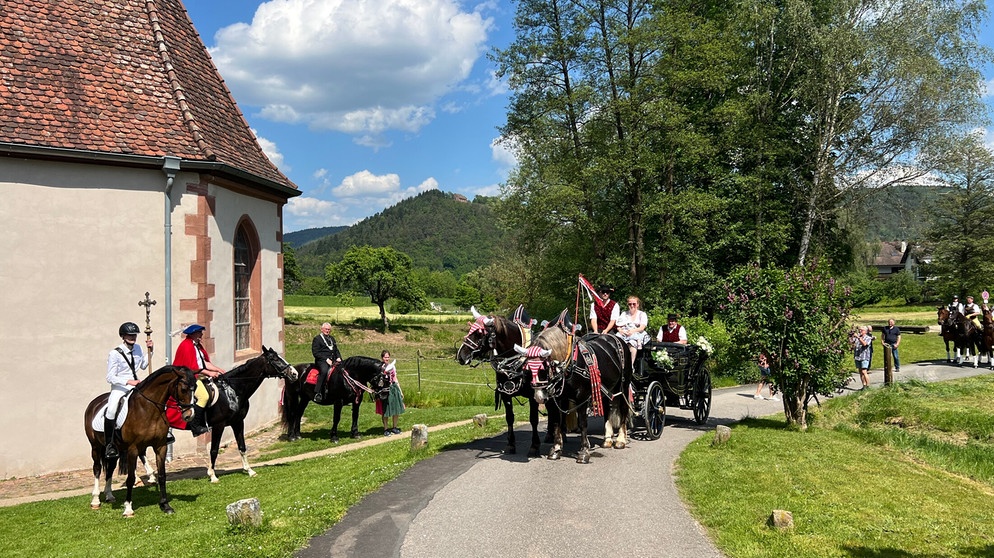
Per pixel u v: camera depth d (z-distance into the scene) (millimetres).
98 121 13023
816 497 8039
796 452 10398
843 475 9109
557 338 9633
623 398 11062
